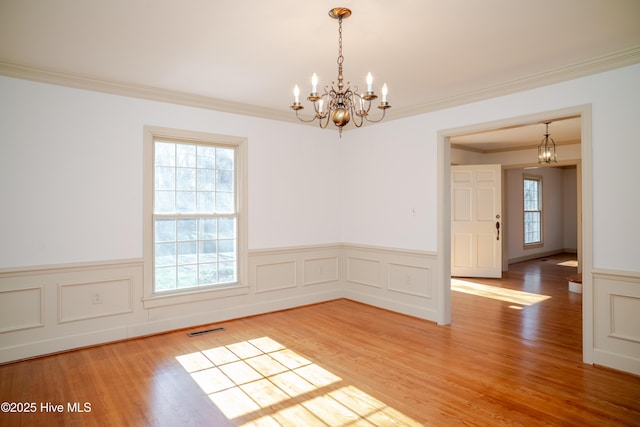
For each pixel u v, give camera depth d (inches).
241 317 181.3
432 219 174.7
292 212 199.8
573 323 171.9
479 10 92.2
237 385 113.2
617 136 121.2
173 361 130.3
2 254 127.6
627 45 113.3
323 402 103.5
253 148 184.9
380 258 199.2
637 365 118.0
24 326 131.0
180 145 166.7
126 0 87.3
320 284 211.6
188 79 142.9
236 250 182.1
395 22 98.3
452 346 144.1
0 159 127.0
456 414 97.1
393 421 94.3
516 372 121.1
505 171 303.4
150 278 156.3
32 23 98.4
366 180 206.2
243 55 120.0
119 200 149.2
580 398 104.6
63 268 137.6
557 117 135.3
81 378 117.3
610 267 123.0
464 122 162.4
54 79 135.1
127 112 150.9
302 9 92.0
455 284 257.9
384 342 148.6
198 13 93.7
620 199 121.0
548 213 401.4
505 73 136.2
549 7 90.7
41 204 134.1
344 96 102.1
